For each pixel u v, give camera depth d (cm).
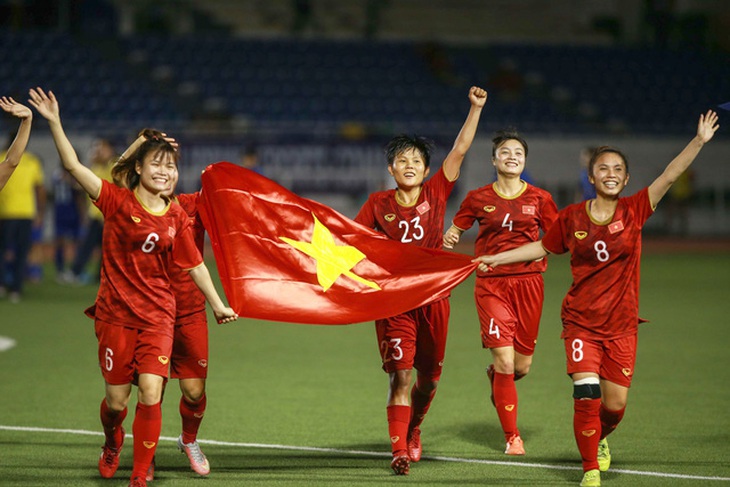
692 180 10362
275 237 2338
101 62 10906
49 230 9369
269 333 4738
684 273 7338
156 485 2145
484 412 2970
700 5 12712
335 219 2384
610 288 2112
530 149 10050
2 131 8919
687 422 2783
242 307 2277
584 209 2136
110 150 6031
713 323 4872
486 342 2516
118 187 2069
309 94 10912
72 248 9000
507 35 12706
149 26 11912
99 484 2142
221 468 2297
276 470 2277
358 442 2564
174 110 10344
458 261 2347
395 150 2402
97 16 11969
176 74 10919
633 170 10238
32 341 4306
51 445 2512
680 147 10300
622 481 2158
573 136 10131
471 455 2431
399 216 2411
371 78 11244
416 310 2353
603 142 10162
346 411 2952
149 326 2045
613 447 2492
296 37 11919
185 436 2255
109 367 2061
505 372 2477
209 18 12188
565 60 11994
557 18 12912
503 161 2562
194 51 11281
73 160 2002
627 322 2122
